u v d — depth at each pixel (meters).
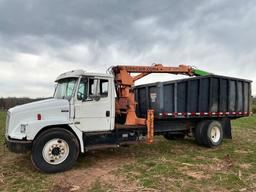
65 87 7.20
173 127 9.21
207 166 6.75
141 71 8.56
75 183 5.59
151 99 8.59
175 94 8.49
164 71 9.20
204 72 10.20
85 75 6.84
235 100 10.19
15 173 6.27
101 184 5.48
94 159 7.54
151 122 7.75
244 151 8.61
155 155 8.02
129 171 6.34
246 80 10.55
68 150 6.49
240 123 17.98
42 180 5.78
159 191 5.05
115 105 7.82
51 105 6.48
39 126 6.22
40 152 6.20
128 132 7.53
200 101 9.12
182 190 5.08
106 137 7.15
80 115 6.73
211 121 9.43
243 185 5.34
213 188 5.18
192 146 9.53
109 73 7.51
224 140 10.80
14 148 6.09
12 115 6.32
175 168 6.54
